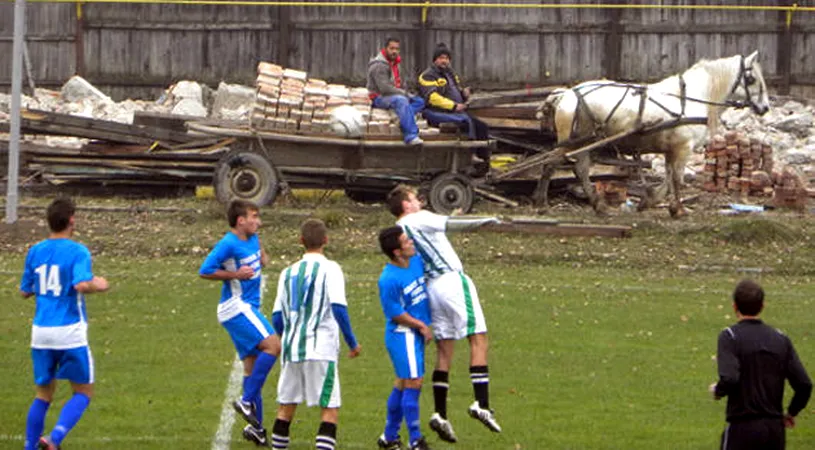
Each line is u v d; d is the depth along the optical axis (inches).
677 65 4822.8
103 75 4827.8
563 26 4813.0
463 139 3161.9
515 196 3508.9
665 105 3211.1
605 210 3250.5
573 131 3238.2
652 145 3240.7
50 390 1455.5
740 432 1262.3
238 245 1584.6
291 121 3122.5
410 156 3169.3
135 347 2058.3
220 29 4817.9
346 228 3036.4
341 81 4808.1
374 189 3312.0
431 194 3171.8
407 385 1505.9
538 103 3508.9
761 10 4827.8
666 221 3161.9
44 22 4813.0
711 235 3029.0
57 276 1438.2
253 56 4822.8
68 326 1437.0
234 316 1582.2
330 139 3117.6
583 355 2058.3
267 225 3006.9
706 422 1713.8
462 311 1547.7
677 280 2701.8
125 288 2459.4
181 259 2790.4
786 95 4830.2
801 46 4830.2
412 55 4798.2
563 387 1879.9
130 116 4384.8
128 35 4827.8
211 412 1717.5
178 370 1929.1
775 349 1270.9
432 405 1784.0
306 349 1444.4
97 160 3393.2
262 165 3125.0
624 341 2156.7
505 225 3002.0
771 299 2504.9
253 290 1601.9
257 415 1582.2
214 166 3400.6
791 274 2802.7
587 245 2957.7
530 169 3294.8
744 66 3267.7
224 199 3120.1
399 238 1499.8
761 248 2972.4
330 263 1464.1
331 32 4808.1
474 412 1534.2
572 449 1585.9
